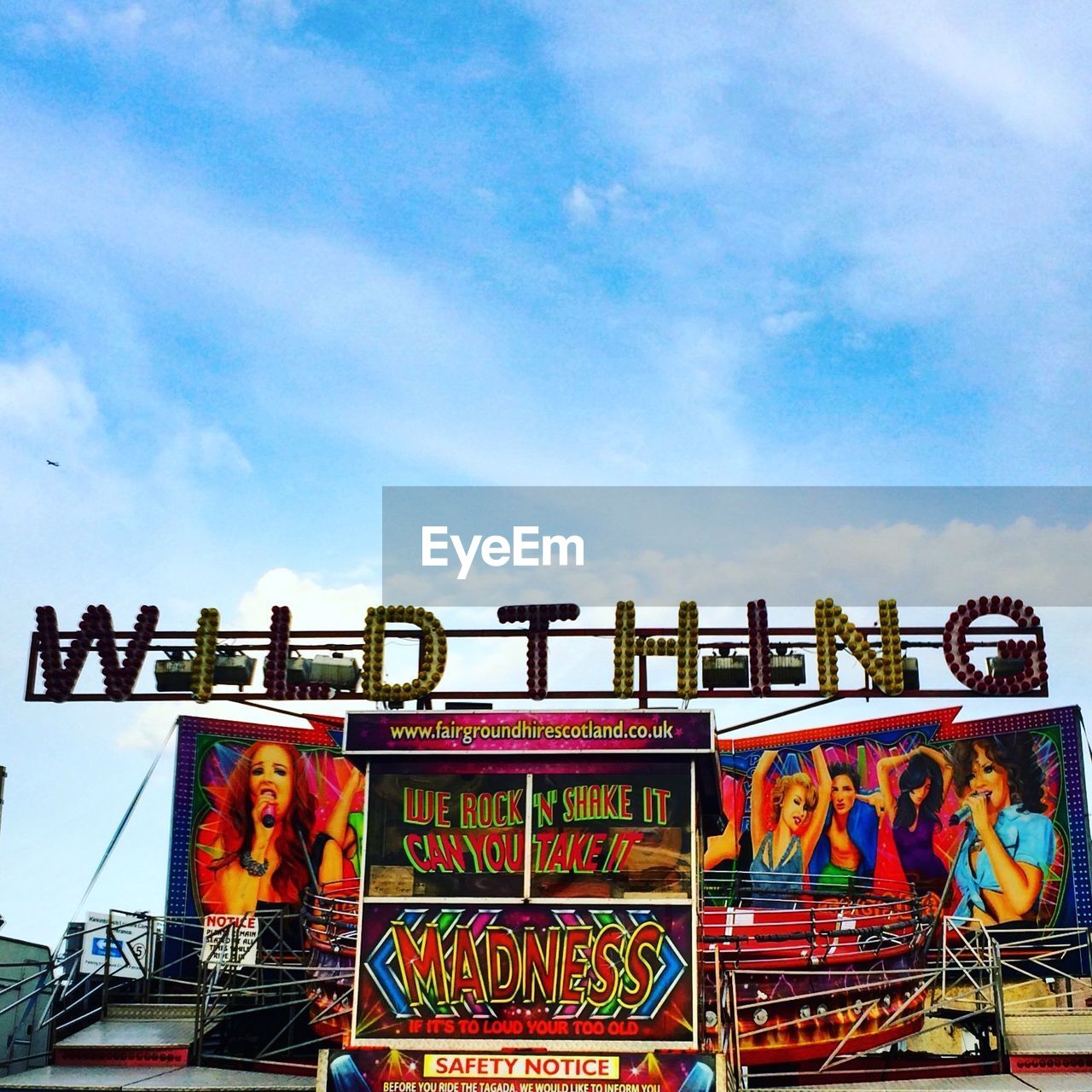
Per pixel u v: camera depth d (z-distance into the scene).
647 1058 21.42
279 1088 26.95
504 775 23.53
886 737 43.84
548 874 22.98
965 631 34.75
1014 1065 28.48
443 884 23.08
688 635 34.81
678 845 22.94
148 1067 30.52
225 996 33.38
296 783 45.12
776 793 45.72
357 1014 22.47
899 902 31.30
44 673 35.66
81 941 38.12
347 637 35.62
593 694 34.75
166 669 35.56
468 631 35.44
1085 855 38.69
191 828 43.41
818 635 34.81
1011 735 41.16
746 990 28.39
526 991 22.38
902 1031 30.27
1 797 31.84
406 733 23.77
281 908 43.59
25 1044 31.16
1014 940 39.28
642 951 22.41
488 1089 21.48
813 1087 26.67
